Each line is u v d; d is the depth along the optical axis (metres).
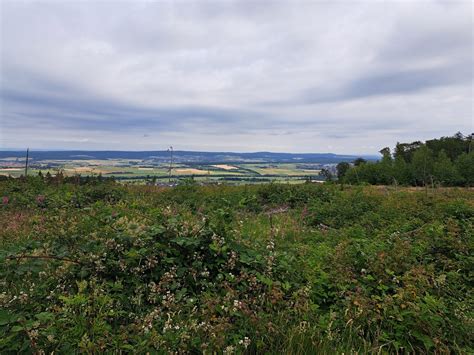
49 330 2.69
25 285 3.73
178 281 3.87
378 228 7.80
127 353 2.81
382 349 3.22
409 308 3.51
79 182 13.57
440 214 8.12
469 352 3.09
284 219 9.39
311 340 3.15
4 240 5.69
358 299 3.60
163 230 4.30
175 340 2.82
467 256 5.04
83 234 4.71
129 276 3.87
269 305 3.59
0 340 2.47
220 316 3.36
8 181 12.15
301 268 4.60
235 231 4.90
